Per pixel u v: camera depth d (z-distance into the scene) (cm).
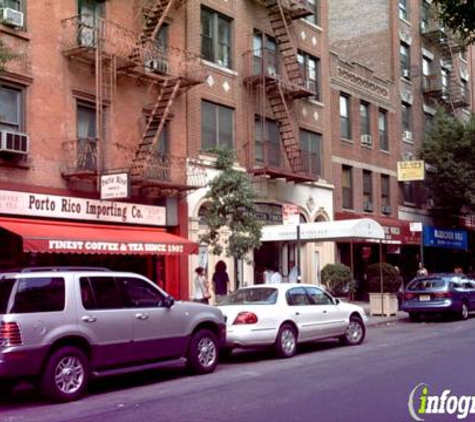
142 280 1093
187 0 2147
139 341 1047
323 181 2803
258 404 855
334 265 2231
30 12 1722
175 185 1983
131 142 1978
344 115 3064
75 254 1833
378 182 3238
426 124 3759
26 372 896
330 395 891
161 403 898
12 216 1627
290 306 1377
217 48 2344
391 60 3491
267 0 2534
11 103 1675
